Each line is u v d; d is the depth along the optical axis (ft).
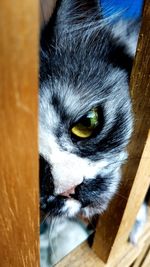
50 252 0.84
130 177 0.65
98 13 0.60
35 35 0.23
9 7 0.20
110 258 0.82
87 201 0.69
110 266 0.83
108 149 0.66
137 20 0.64
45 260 0.82
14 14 0.21
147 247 0.97
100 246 0.81
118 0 0.61
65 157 0.63
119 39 0.65
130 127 0.65
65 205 0.68
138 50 0.51
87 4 0.59
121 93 0.65
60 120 0.61
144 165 0.63
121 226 0.74
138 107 0.55
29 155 0.32
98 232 0.80
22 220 0.40
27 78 0.24
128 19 0.65
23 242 0.44
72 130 0.62
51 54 0.61
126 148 0.64
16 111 0.26
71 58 0.61
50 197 0.67
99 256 0.84
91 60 0.63
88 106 0.62
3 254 0.44
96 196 0.69
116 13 0.62
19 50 0.23
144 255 0.95
